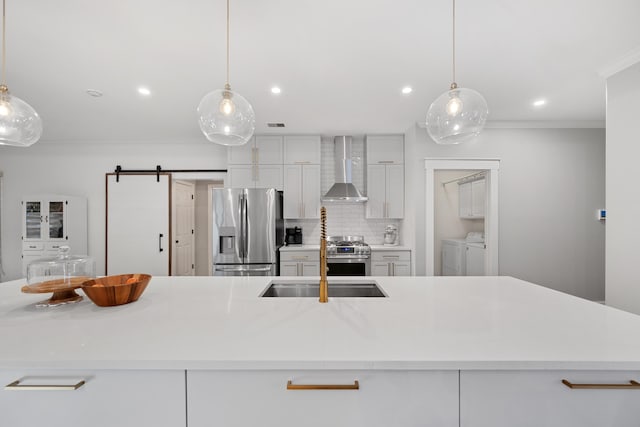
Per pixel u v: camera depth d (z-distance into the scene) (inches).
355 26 73.8
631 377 33.8
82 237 179.5
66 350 35.3
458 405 33.9
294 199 173.0
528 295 60.9
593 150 155.0
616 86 93.7
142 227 184.2
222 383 33.8
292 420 33.9
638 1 64.9
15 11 67.6
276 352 34.9
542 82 105.7
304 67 94.3
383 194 171.5
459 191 214.4
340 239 183.5
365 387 33.9
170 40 79.4
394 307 52.8
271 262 151.8
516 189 154.1
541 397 33.8
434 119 64.0
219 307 53.2
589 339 38.6
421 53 86.3
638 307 88.4
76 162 185.2
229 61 90.5
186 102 122.8
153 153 187.2
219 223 151.3
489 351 35.1
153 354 34.4
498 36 78.2
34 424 33.9
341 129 163.8
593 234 155.3
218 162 187.2
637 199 88.7
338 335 40.1
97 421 33.9
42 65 92.6
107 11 67.9
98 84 106.1
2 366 33.0
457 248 195.0
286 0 64.5
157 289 66.6
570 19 71.2
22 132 64.0
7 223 184.1
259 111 135.2
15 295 60.5
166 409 33.9
